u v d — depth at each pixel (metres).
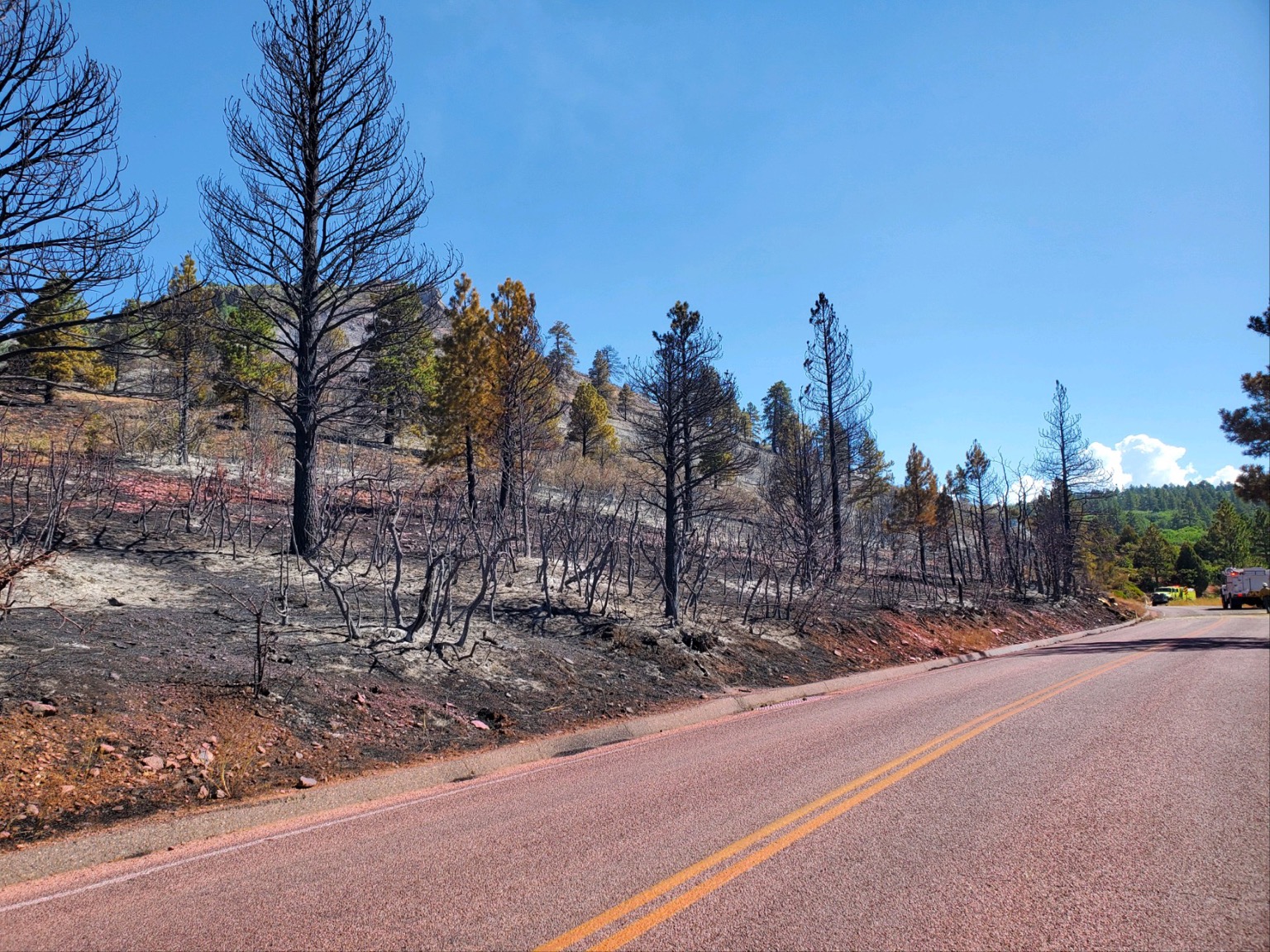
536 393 29.02
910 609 24.62
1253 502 27.38
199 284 12.62
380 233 15.72
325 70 15.88
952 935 3.60
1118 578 55.75
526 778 7.30
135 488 18.25
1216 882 4.24
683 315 17.02
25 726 6.22
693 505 18.09
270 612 10.66
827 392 33.91
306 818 5.95
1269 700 10.71
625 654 13.12
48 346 10.91
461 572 16.12
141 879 4.59
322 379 15.62
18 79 9.83
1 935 3.82
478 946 3.54
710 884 4.22
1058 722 9.11
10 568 7.70
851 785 6.29
